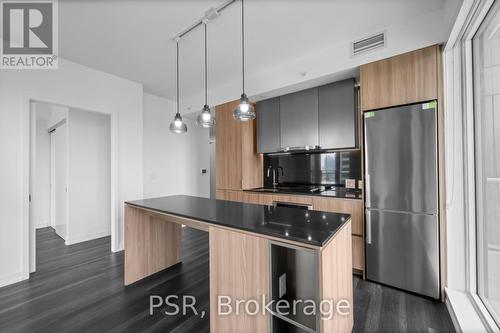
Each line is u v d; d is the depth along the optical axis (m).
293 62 2.99
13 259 2.45
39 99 2.68
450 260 1.99
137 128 3.71
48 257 3.13
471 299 1.82
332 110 2.94
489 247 1.70
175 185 4.76
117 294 2.17
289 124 3.35
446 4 1.86
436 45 2.01
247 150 3.73
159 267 2.64
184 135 4.94
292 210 1.88
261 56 2.86
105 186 4.20
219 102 3.95
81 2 1.91
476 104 1.84
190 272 2.64
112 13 2.05
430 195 2.00
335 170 3.31
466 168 1.92
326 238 1.17
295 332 1.40
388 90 2.24
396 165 2.17
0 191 2.40
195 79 3.61
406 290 2.14
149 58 2.92
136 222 2.44
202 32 2.36
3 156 2.43
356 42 2.46
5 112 2.45
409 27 2.15
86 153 3.93
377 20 2.18
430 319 1.77
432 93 2.02
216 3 1.94
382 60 2.29
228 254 1.49
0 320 1.80
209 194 5.48
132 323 1.76
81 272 2.66
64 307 1.97
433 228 1.99
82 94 3.06
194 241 3.76
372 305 1.96
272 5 1.96
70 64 2.95
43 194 4.88
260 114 3.72
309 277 1.56
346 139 2.83
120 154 3.47
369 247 2.36
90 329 1.70
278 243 1.27
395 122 2.18
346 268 1.53
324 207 2.71
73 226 3.74
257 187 3.93
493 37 1.57
